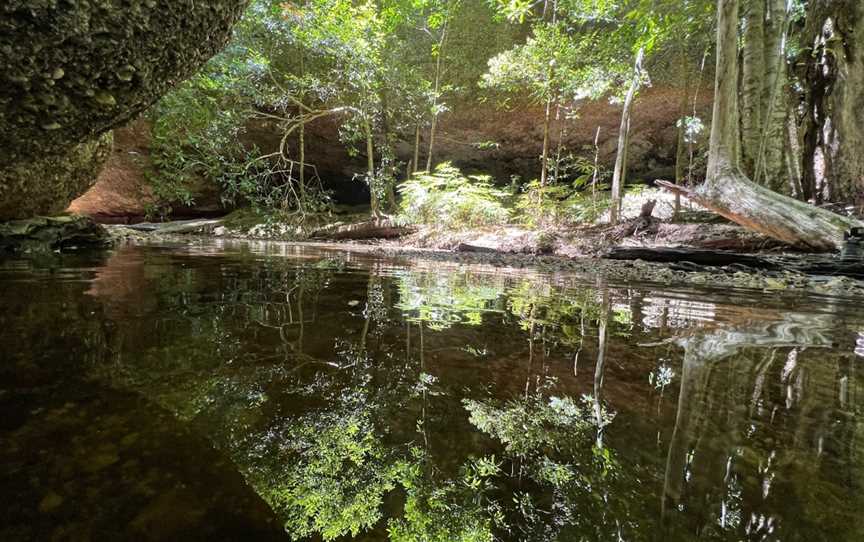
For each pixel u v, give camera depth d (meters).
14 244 3.33
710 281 2.69
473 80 8.84
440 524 0.41
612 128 8.65
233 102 6.73
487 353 0.94
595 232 5.61
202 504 0.43
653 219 5.44
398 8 7.90
